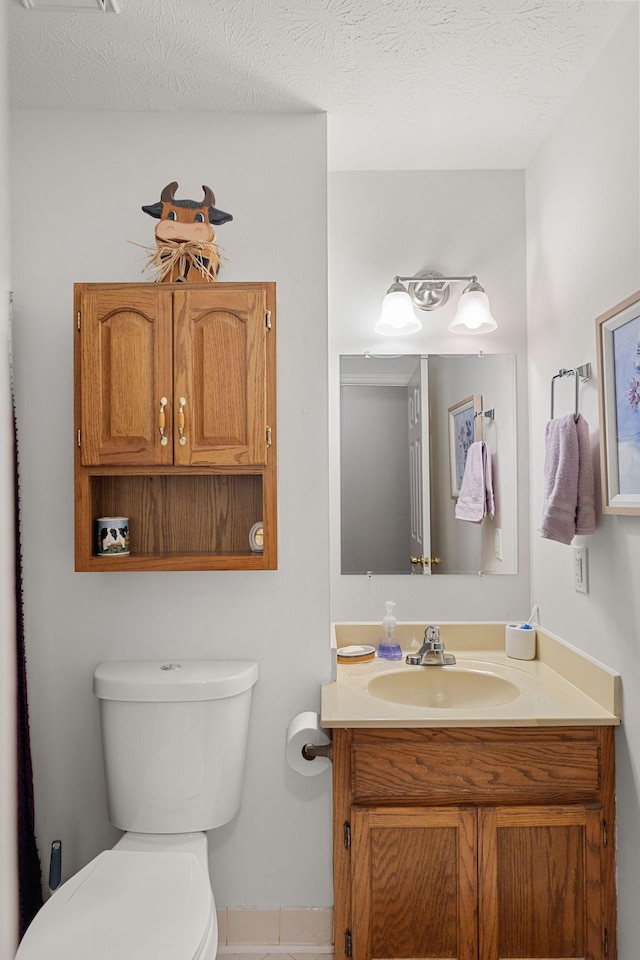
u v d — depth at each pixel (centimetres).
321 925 213
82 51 190
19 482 214
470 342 257
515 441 258
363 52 191
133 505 218
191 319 195
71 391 216
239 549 219
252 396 196
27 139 217
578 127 209
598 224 196
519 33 184
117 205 218
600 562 198
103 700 200
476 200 258
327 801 216
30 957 141
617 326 181
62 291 217
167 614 217
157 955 141
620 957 188
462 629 253
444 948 191
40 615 215
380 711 193
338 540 256
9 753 166
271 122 221
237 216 220
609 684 189
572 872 191
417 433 257
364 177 259
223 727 200
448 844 192
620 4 173
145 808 197
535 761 190
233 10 174
